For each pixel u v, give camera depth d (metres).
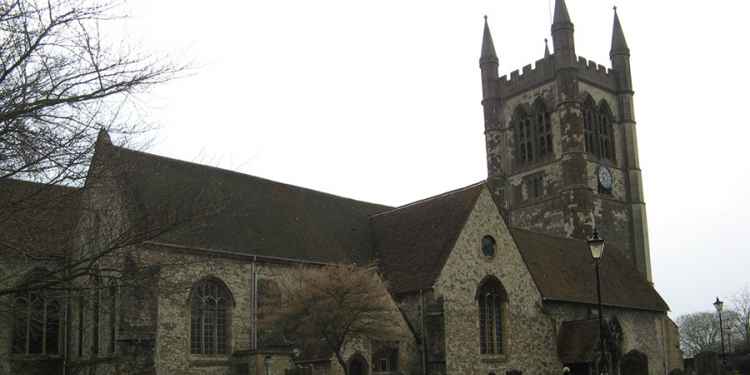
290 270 48.97
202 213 20.58
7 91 16.64
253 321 46.03
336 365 43.06
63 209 18.62
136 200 20.45
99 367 42.50
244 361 44.03
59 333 45.56
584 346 56.56
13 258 18.67
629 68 92.81
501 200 90.81
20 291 18.16
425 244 53.84
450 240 52.19
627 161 89.62
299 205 56.50
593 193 83.69
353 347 44.53
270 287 47.31
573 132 83.88
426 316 49.44
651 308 69.00
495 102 94.06
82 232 20.02
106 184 19.45
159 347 41.12
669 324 71.62
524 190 88.88
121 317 39.88
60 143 17.47
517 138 91.69
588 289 64.25
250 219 50.03
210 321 44.50
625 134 90.44
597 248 35.31
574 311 61.28
